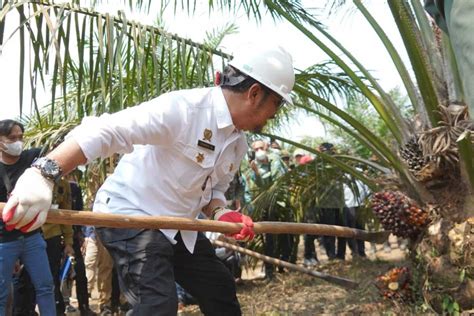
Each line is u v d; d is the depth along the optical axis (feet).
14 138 13.82
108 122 7.63
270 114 8.71
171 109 8.02
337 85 18.80
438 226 12.98
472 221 12.51
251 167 24.34
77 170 17.97
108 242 8.74
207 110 8.39
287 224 10.44
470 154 12.32
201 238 9.53
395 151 14.42
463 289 12.62
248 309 18.45
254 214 21.35
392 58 14.62
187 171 8.46
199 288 9.50
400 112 14.39
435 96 13.06
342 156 17.03
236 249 16.99
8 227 6.91
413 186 13.82
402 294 15.25
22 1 11.25
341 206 21.29
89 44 12.52
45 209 7.00
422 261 13.30
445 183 13.15
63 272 21.06
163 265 8.46
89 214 7.57
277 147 27.22
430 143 12.75
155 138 7.98
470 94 5.02
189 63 14.85
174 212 8.74
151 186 8.57
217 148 8.50
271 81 8.46
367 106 21.34
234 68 8.55
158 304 8.18
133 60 13.38
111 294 19.39
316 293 19.63
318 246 34.88
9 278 14.26
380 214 13.56
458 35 5.06
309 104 18.97
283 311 17.66
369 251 30.17
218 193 9.68
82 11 12.13
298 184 21.17
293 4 16.89
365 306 16.26
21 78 11.34
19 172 14.02
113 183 8.94
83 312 19.36
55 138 14.39
